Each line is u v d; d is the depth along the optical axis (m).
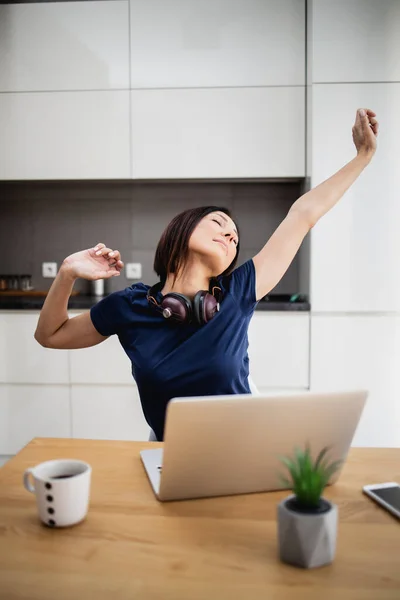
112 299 1.12
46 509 0.70
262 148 2.56
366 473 0.90
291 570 0.60
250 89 2.54
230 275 1.16
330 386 2.48
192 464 0.75
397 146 2.41
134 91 2.58
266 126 2.55
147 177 2.62
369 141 1.15
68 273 1.02
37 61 2.60
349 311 2.46
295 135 2.55
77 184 3.07
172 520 0.72
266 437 0.76
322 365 2.48
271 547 0.65
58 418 2.56
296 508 0.62
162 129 2.59
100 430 2.55
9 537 0.68
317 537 0.60
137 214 3.07
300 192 2.88
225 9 2.52
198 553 0.64
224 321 1.07
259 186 3.01
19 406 2.56
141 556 0.63
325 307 2.46
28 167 2.65
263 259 1.16
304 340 2.48
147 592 0.56
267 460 0.78
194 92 2.56
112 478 0.87
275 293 3.01
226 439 0.74
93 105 2.60
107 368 2.52
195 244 1.06
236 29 2.52
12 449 2.58
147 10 2.54
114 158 2.62
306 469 0.62
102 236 3.09
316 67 2.41
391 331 2.46
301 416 0.76
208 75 2.55
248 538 0.68
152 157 2.60
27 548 0.65
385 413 2.48
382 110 2.41
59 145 2.63
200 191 3.03
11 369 2.55
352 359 2.47
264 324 2.48
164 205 3.05
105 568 0.60
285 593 0.56
